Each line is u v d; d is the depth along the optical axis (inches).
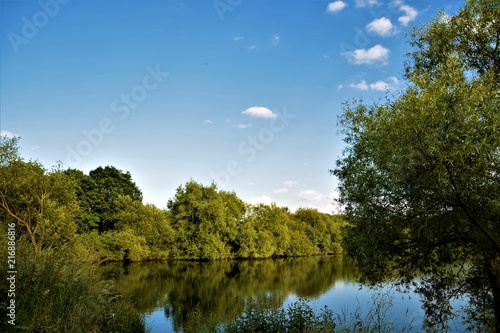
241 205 2748.5
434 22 487.8
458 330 500.7
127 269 1787.6
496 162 307.1
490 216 354.3
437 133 295.3
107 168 2482.8
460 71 391.2
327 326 407.8
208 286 1312.7
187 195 2442.2
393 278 504.7
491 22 450.0
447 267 505.4
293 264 2225.6
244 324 474.3
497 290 428.1
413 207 361.7
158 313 862.5
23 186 929.5
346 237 512.7
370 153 398.3
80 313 336.5
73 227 938.7
